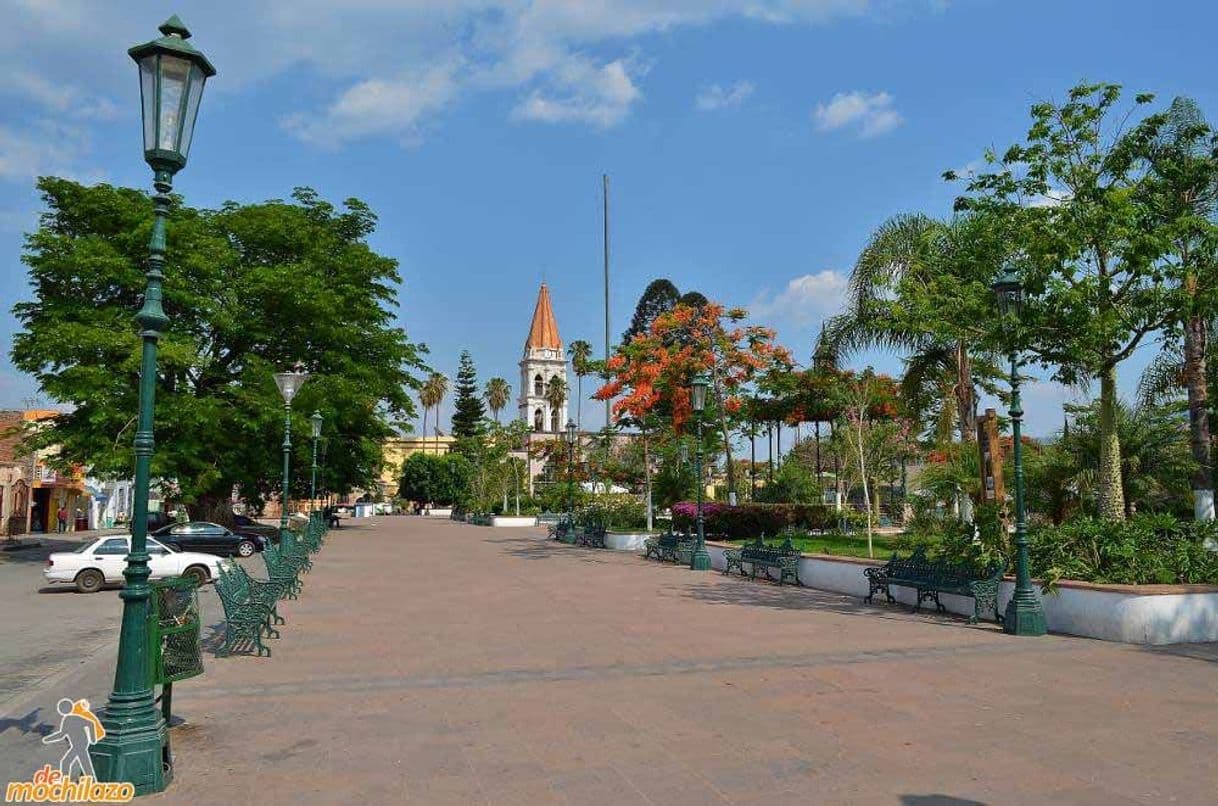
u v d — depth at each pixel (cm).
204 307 2734
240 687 872
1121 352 1355
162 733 589
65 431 2638
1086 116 1331
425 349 4306
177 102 621
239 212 3272
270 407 2933
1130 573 1173
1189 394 1645
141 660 583
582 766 609
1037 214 1327
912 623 1272
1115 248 1272
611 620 1320
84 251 2488
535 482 7888
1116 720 714
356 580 2003
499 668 959
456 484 8500
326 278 3588
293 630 1251
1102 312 1272
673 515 2914
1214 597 1105
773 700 796
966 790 552
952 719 723
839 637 1146
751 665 961
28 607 1664
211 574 2036
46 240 2512
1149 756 619
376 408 4206
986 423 1672
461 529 5069
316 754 644
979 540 1341
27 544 3594
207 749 659
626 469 4638
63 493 5125
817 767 601
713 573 2128
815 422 3322
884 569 1506
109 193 2691
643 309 5794
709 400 2811
